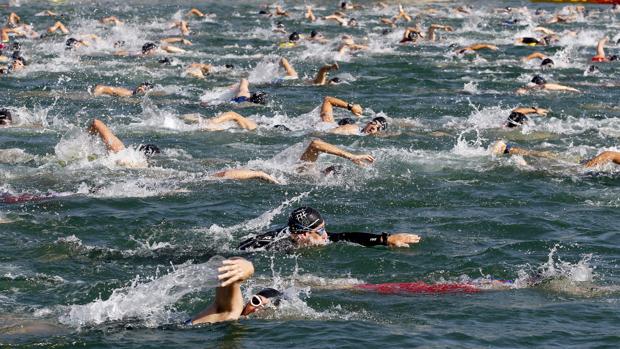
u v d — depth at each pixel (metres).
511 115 36.03
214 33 71.31
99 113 37.91
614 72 51.75
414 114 39.03
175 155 30.17
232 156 30.28
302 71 52.16
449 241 20.89
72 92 43.00
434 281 18.09
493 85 47.09
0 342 14.38
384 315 15.87
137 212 23.12
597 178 27.42
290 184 26.27
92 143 29.00
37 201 24.03
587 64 55.00
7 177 26.72
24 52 57.09
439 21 80.88
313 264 19.05
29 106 39.19
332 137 33.66
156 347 14.16
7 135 33.25
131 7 90.56
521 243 20.78
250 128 35.03
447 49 61.84
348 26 76.69
